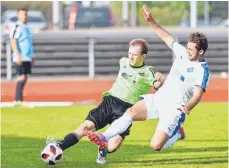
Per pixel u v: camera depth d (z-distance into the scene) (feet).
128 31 155.63
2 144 64.64
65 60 146.92
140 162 54.85
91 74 142.41
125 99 52.37
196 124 75.77
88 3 205.98
